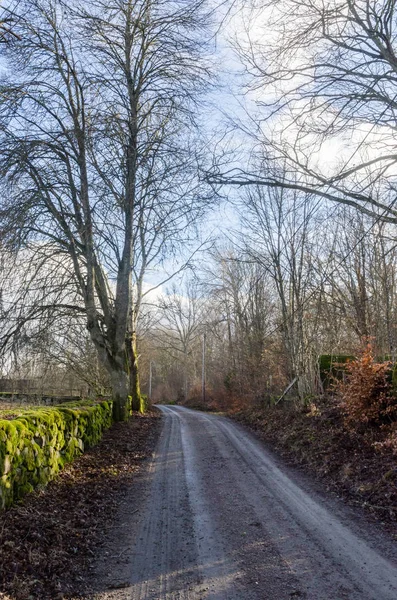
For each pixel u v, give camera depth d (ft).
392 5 19.61
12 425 20.97
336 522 20.44
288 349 56.70
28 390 55.16
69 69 46.50
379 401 32.58
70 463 30.71
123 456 35.76
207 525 20.31
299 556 16.80
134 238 61.67
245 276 102.73
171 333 188.85
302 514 21.65
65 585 14.88
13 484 20.54
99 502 23.72
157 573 15.74
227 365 128.67
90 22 46.09
